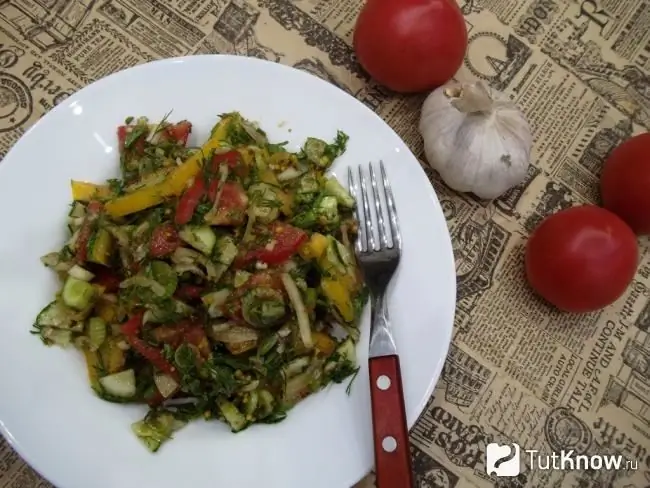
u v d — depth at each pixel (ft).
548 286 1.02
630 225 1.09
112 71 1.11
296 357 0.90
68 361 0.89
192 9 1.16
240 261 0.90
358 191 0.98
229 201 0.91
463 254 1.08
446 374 1.02
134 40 1.14
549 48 1.22
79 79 1.10
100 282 0.92
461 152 1.04
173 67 0.99
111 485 0.85
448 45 1.07
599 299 1.01
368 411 0.88
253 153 0.95
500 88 1.19
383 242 0.96
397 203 0.97
